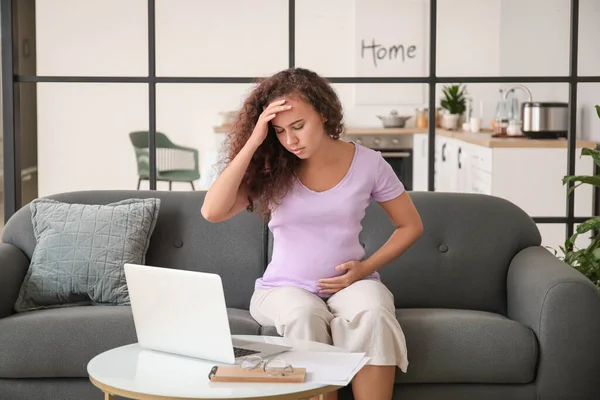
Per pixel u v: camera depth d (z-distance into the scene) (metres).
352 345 2.61
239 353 2.30
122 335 2.93
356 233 2.95
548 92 7.30
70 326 2.94
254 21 8.55
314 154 2.88
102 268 3.26
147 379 2.14
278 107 2.63
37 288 3.26
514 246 3.42
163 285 2.32
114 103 8.58
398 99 8.64
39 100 8.52
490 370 2.87
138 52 8.55
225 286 3.42
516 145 5.96
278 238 2.97
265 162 2.85
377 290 2.76
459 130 7.61
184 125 8.62
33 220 3.42
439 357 2.87
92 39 8.52
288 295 2.79
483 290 3.38
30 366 2.92
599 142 5.75
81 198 3.52
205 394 2.03
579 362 2.85
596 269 3.53
